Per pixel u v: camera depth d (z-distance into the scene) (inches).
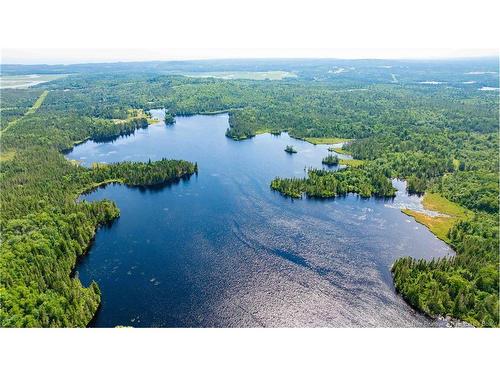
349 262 4564.5
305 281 4215.1
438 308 3695.9
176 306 3831.2
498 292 3801.7
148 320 3649.1
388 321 3641.7
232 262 4547.2
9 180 6771.7
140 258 4653.1
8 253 4008.4
